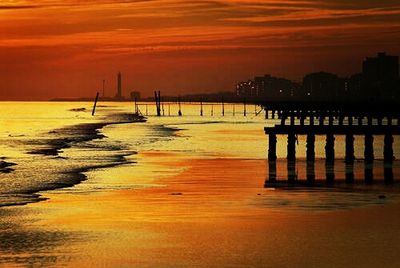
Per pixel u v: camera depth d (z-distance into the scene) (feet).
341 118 549.13
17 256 111.24
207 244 119.65
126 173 225.56
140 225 135.54
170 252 114.32
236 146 368.48
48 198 169.17
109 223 137.59
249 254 112.78
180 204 159.94
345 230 130.00
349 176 217.56
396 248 116.26
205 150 337.72
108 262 108.27
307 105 565.94
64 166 250.16
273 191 181.68
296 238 123.65
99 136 485.56
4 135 511.81
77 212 149.38
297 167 245.86
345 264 106.63
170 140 428.97
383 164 257.14
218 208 154.20
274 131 268.41
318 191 181.68
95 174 222.07
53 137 478.18
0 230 130.62
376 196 172.24
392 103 556.10
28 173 224.33
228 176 216.95
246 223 136.98
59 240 122.62
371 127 262.26
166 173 225.76
